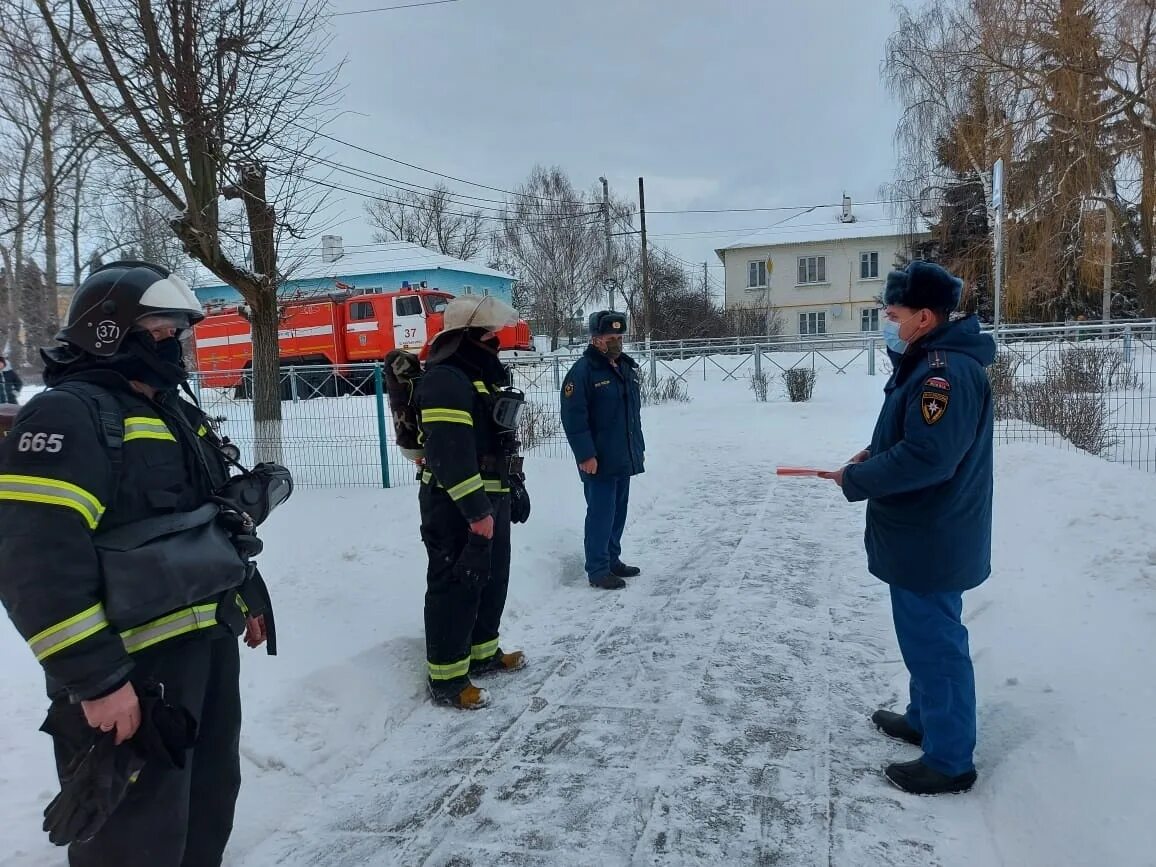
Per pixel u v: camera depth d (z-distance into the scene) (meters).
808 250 44.62
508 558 4.30
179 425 2.28
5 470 1.90
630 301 42.84
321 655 4.18
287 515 7.42
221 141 6.55
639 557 6.52
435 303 23.17
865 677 4.11
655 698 3.97
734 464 10.26
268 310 8.28
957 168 25.91
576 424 5.54
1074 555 4.98
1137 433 10.08
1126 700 3.17
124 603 1.99
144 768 2.11
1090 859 2.41
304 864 2.81
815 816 2.94
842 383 19.41
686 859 2.74
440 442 3.73
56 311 13.13
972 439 2.81
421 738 3.70
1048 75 20.62
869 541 3.15
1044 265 21.33
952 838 2.77
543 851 2.83
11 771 3.21
